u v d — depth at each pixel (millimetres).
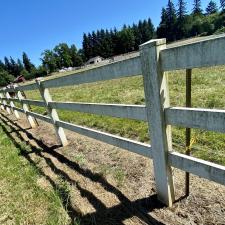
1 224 2719
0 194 3307
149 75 2078
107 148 4250
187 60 1738
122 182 3090
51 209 2781
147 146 2449
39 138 5699
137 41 113625
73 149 4551
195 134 3857
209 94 6000
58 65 107188
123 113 2617
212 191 2600
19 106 11656
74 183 3309
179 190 2686
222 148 3416
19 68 125750
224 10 87875
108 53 114000
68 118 6750
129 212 2559
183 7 98438
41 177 3652
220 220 2219
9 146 5359
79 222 2445
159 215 2420
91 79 2932
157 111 2131
